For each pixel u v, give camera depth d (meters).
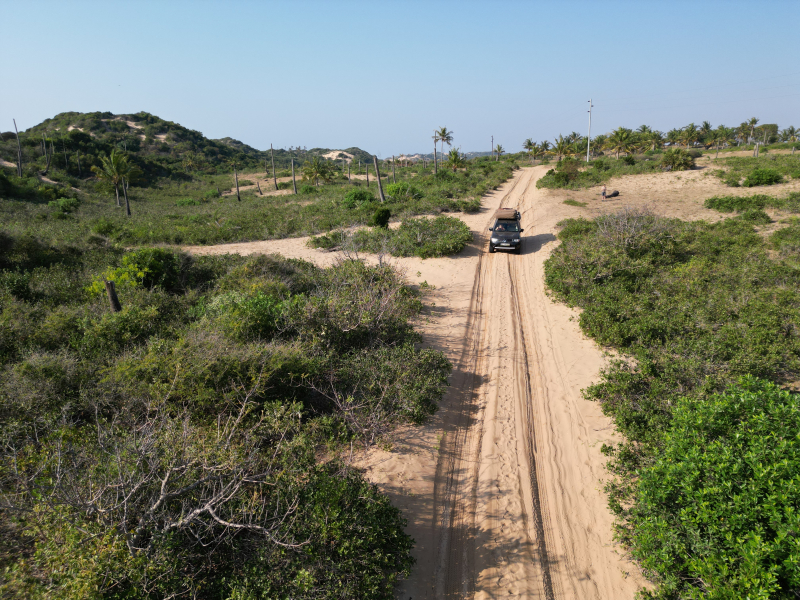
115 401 6.55
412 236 19.38
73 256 16.97
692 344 8.34
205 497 4.14
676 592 4.09
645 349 8.78
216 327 8.54
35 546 3.86
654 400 7.00
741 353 7.86
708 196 27.77
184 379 6.46
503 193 34.97
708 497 4.16
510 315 12.38
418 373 8.24
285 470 4.88
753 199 23.12
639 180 35.12
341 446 6.61
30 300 11.45
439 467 6.43
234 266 15.43
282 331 9.03
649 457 5.79
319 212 30.52
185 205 50.03
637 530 4.77
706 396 6.62
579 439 7.04
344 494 4.75
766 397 5.12
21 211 33.38
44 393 6.32
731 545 3.76
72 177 57.66
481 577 4.74
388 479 6.01
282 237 24.16
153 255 13.81
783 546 3.56
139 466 4.20
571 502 5.79
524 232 21.70
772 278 12.41
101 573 3.37
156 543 3.70
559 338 10.78
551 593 4.57
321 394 7.63
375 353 8.77
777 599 3.46
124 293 11.73
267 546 4.08
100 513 3.78
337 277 13.46
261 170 97.56
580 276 13.50
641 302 11.14
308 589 3.72
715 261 14.63
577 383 8.70
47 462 4.48
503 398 8.26
